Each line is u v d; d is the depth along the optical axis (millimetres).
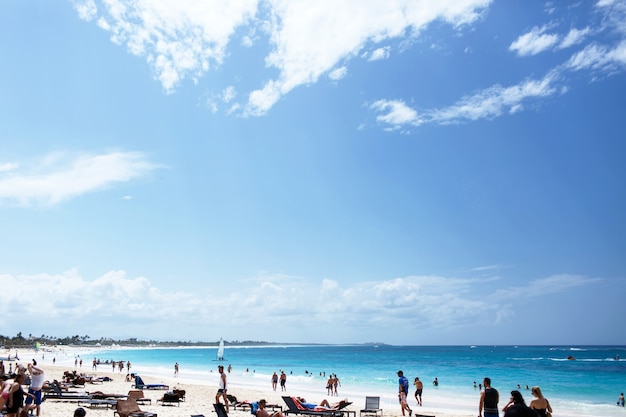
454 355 144000
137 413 15805
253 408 17516
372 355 156500
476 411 24375
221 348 101625
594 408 30469
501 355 139500
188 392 31469
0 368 21656
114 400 19016
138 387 27938
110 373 56062
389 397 33250
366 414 20531
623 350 181875
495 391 12461
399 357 135000
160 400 21984
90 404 19812
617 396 39312
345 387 44000
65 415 16422
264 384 47031
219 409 15547
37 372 13969
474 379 57094
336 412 18172
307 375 63438
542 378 58969
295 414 19625
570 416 25719
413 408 25688
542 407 10719
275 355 171625
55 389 20875
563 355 135500
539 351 175750
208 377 56781
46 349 197750
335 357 142750
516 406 5406
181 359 135375
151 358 144250
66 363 92000
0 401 10750
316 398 31453
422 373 68125
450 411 24109
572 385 49375
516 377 60312
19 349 182125
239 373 65875
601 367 80125
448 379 56906
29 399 13500
